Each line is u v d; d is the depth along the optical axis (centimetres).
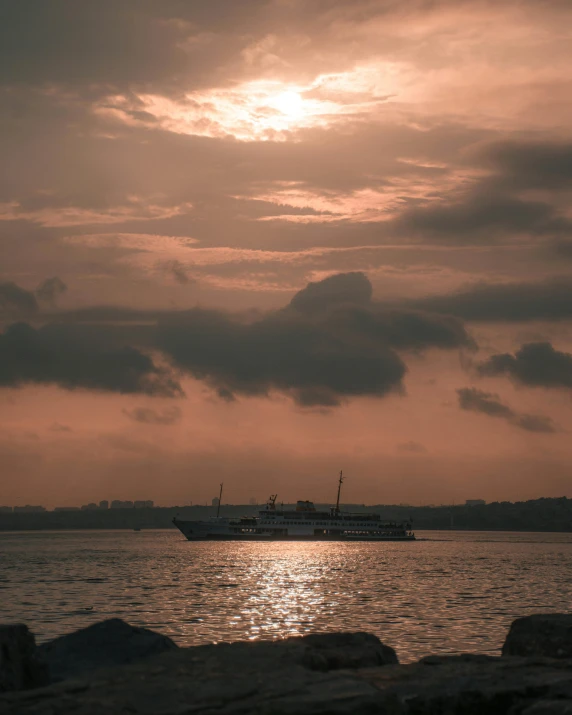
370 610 8081
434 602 9106
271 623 6888
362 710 1512
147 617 7375
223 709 1484
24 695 1602
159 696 1562
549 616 2456
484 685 1705
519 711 1606
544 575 14625
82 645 2714
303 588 11294
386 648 2284
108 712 1470
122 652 2683
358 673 1836
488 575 14575
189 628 6506
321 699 1531
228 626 6650
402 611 7988
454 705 1631
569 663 1967
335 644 2273
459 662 2033
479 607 8469
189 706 1500
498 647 5359
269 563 18788
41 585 11900
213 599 9469
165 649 2755
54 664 2555
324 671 1892
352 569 16462
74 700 1540
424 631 6256
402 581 12888
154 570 15912
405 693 1650
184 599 9481
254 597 9762
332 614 7669
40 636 5903
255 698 1549
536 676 1784
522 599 9588
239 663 1853
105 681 1677
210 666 1822
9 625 2164
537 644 2341
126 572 15250
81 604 8838
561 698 1653
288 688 1608
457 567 17388
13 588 11300
